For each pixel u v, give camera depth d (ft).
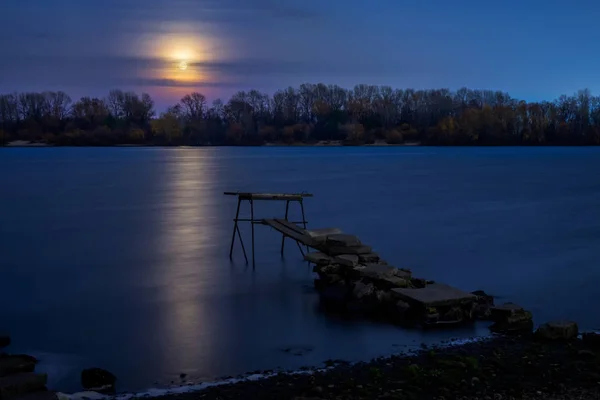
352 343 46.83
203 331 51.29
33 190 207.51
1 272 76.69
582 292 63.41
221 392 36.09
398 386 35.09
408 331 49.24
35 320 55.36
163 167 353.31
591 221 122.42
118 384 39.75
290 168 338.34
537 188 204.64
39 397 34.55
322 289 62.54
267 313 56.18
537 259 82.38
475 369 37.17
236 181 248.52
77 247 95.14
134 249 92.53
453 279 70.38
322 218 129.70
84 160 442.50
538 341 44.57
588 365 37.81
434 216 131.85
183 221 125.59
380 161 409.08
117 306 60.23
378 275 57.21
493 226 115.75
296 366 42.22
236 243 96.43
